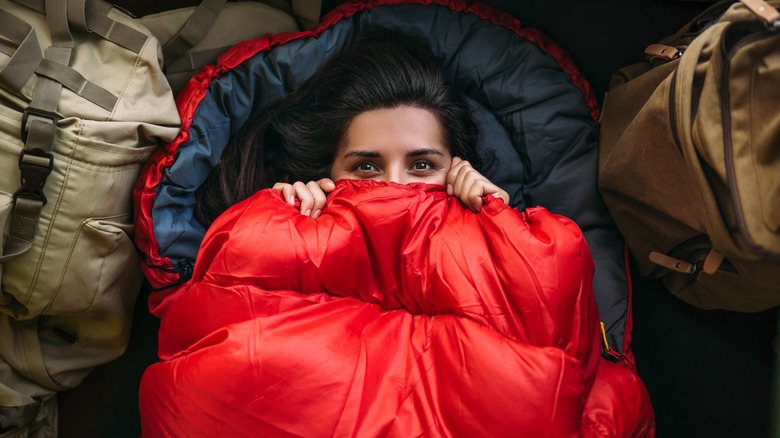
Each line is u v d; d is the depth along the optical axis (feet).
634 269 3.41
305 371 2.18
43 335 3.06
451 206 2.72
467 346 2.24
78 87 2.52
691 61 2.30
